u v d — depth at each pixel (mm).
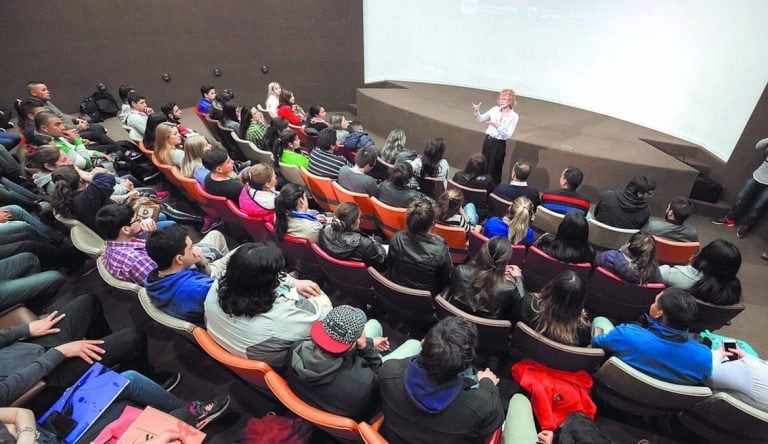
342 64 7707
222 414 2016
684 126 5289
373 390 1475
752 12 4250
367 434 1303
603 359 1915
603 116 6266
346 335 1407
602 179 4719
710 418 1730
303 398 1547
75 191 2656
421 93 7078
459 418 1301
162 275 1848
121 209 2020
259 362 1515
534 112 6398
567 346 1773
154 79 6465
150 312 1789
